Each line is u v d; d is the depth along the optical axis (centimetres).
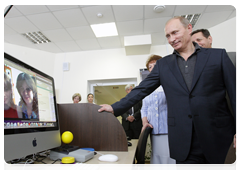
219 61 75
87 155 75
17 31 329
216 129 70
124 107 96
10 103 57
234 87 69
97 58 415
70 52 429
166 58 97
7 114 55
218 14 288
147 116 130
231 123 72
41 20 298
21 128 60
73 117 104
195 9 276
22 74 66
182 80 81
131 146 113
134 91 99
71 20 300
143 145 99
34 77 75
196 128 73
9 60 60
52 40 368
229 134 70
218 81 74
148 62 149
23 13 277
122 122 266
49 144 76
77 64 418
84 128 102
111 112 98
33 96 71
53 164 70
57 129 85
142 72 387
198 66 78
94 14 285
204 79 75
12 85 59
